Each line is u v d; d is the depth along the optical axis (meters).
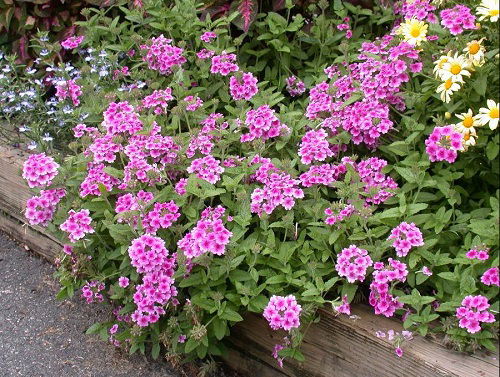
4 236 1.61
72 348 1.26
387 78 1.22
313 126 1.28
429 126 1.20
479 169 1.14
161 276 1.09
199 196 1.13
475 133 1.08
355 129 1.23
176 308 1.15
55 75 1.61
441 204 1.17
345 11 1.57
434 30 1.23
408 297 1.01
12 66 1.62
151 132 1.24
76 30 1.71
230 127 1.29
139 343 1.18
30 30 1.75
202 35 1.49
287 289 1.11
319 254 1.12
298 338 1.06
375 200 1.15
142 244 1.08
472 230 1.02
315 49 1.60
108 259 1.19
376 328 1.04
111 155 1.23
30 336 1.29
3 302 1.39
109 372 1.20
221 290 1.10
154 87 1.38
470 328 0.96
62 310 1.36
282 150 1.28
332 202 1.21
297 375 1.14
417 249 1.06
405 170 1.12
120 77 1.53
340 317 1.06
